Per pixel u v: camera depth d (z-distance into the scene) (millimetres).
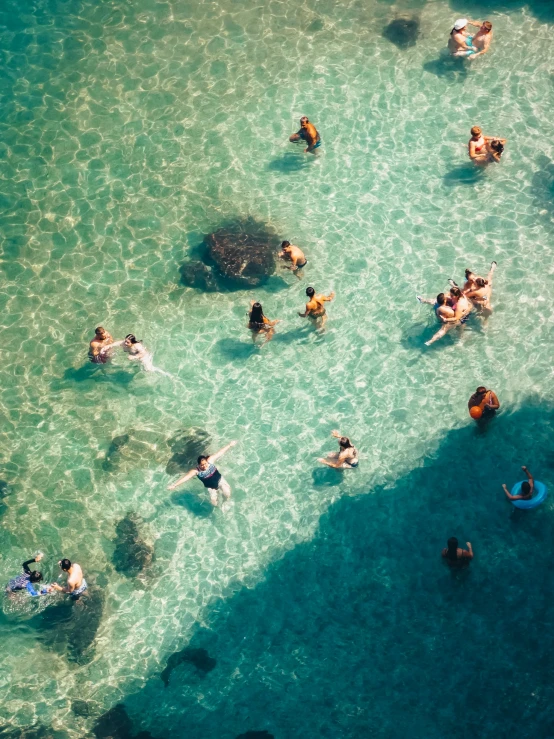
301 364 18969
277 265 20328
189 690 15656
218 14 24391
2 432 18641
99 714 15445
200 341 19547
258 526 17141
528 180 20969
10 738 15141
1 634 16250
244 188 21688
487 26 22344
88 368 19359
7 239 21312
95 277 20641
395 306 19500
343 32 23984
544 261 19703
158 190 21844
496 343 18641
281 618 16188
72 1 24781
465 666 15320
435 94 22703
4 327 20078
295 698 15422
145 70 23625
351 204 21172
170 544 17062
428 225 20625
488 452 17422
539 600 15750
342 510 17156
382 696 15250
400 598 16125
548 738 14477
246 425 18344
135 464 17969
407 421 17984
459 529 16672
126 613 16391
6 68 23781
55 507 17578
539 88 22422
